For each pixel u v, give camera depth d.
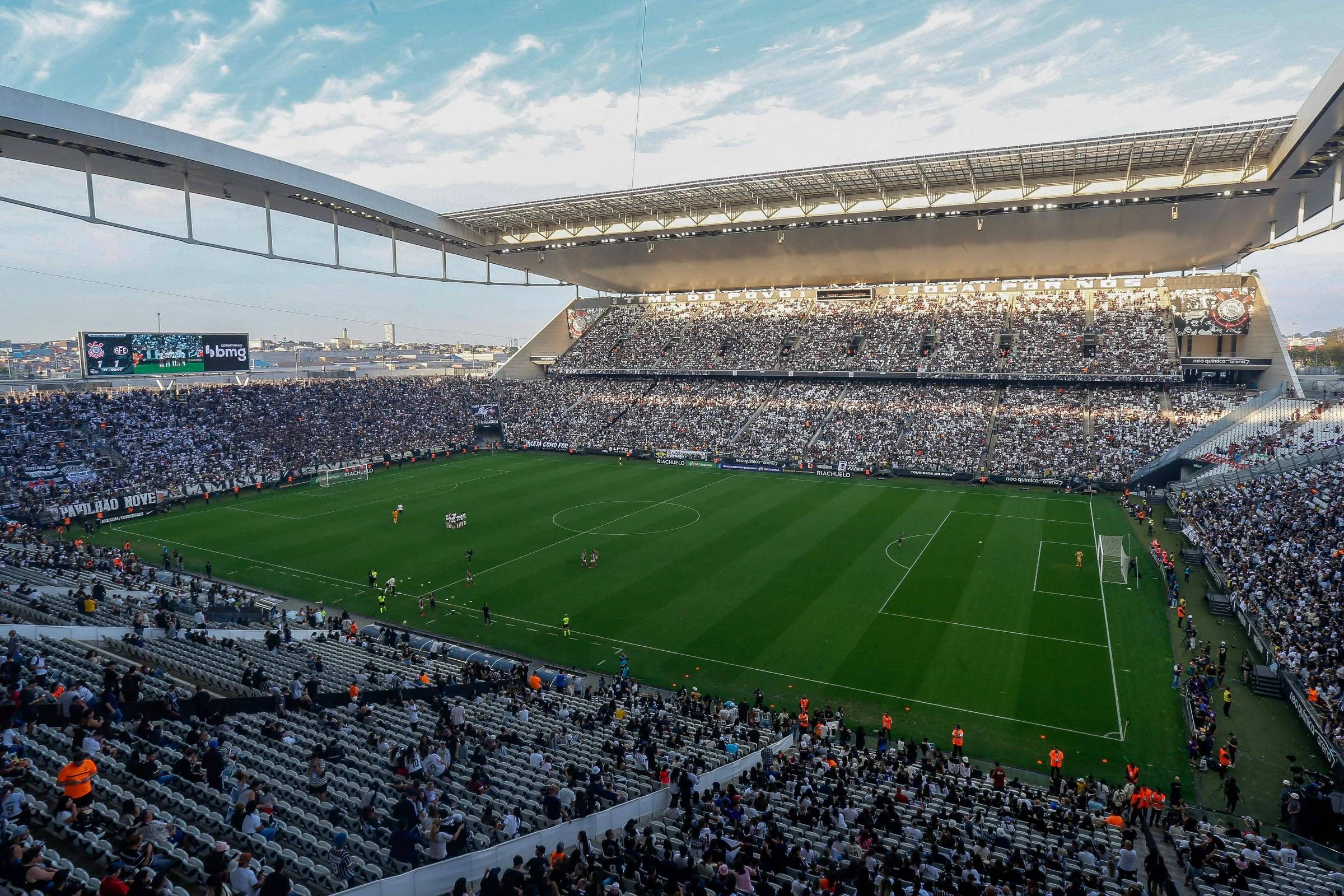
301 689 24.42
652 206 78.25
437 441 91.31
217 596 39.66
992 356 87.06
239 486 69.75
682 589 43.53
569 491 70.44
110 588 37.72
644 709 28.69
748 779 22.23
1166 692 31.25
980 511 61.53
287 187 60.91
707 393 98.38
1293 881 17.48
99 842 12.86
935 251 89.56
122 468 67.25
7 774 14.93
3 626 25.47
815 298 104.75
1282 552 40.12
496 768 21.06
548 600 42.19
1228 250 82.12
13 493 59.78
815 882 14.62
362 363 184.00
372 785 18.05
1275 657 31.50
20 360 161.00
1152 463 68.62
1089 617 39.06
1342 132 47.31
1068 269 92.00
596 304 121.06
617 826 18.36
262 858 13.99
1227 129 52.00
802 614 39.81
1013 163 62.81
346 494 69.12
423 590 44.16
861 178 68.12
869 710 30.28
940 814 20.00
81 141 48.19
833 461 78.81
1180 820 21.77
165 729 19.39
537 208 78.44
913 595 42.22
